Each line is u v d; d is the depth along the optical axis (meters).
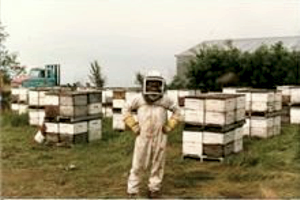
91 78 33.94
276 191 8.81
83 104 14.59
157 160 8.41
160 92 8.19
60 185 9.42
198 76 30.77
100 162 11.77
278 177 9.95
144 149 8.30
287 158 11.83
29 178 10.03
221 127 11.50
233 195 8.62
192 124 11.90
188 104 11.93
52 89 19.30
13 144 14.41
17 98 22.62
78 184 9.49
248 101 15.36
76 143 14.26
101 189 9.09
